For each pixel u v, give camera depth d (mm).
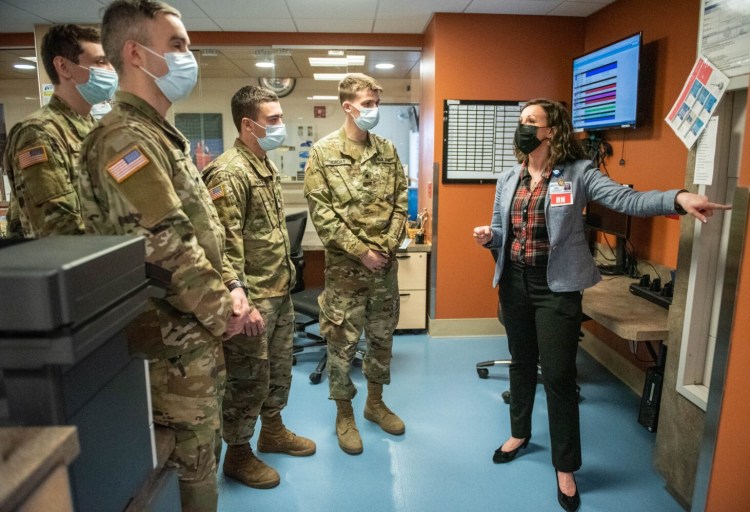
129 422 904
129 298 855
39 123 1558
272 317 2049
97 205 1168
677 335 2002
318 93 4578
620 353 3186
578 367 3344
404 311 3973
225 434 2094
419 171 4359
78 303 692
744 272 1559
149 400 983
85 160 1164
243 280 1864
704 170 1826
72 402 728
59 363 674
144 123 1192
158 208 1113
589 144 3410
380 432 2561
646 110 2938
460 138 3691
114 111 1191
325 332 2430
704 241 1855
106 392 823
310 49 4016
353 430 2439
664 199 1622
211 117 4578
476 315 3938
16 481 542
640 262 2994
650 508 1979
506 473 2211
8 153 1614
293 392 3033
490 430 2572
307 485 2137
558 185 1862
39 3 3307
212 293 1221
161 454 1086
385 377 2590
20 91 4844
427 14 3549
